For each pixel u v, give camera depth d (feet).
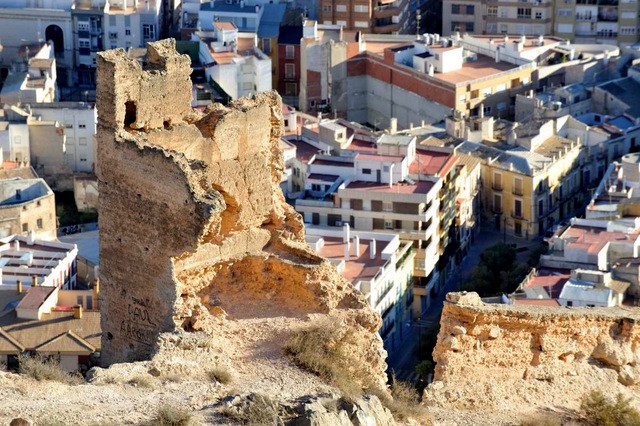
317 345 299.38
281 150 321.32
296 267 310.04
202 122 310.65
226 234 311.68
